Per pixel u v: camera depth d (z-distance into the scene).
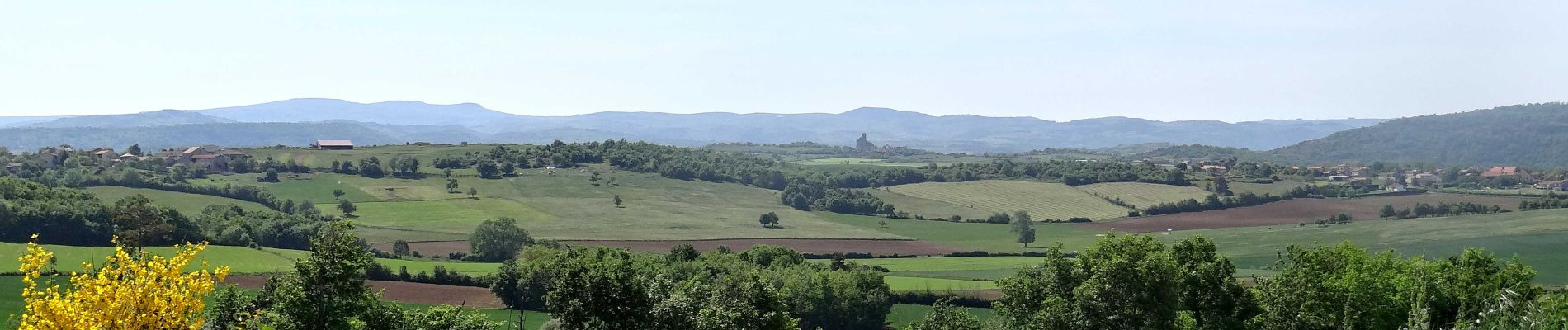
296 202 194.75
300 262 32.28
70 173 192.62
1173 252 51.53
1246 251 147.50
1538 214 166.88
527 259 110.00
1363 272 49.44
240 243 128.50
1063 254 51.44
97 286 23.17
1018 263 132.50
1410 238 150.88
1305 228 174.00
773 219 194.00
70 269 88.81
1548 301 25.42
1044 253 148.25
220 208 160.75
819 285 88.94
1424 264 50.62
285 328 31.27
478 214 192.25
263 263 102.19
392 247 143.75
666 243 165.62
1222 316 47.66
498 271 93.31
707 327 37.38
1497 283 48.00
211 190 190.00
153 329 23.31
